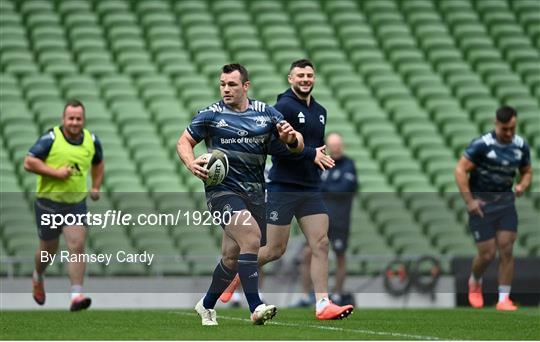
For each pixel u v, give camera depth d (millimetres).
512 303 38250
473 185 37719
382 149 58875
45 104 57219
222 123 24703
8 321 29062
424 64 68812
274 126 25078
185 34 67938
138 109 58469
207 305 26250
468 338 23375
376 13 73500
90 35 65875
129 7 69875
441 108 64250
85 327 26234
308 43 68312
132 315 32094
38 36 65188
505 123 36531
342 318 29047
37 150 33250
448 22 74188
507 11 75938
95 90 60188
